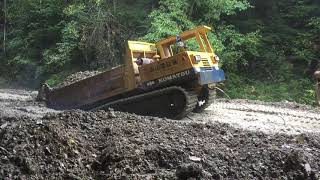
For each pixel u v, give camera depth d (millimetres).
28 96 14773
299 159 5297
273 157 5473
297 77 17578
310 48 18359
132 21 19438
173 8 17266
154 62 10133
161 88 10164
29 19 22375
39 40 21688
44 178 4922
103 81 10922
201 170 4906
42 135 5664
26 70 21750
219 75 10375
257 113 10680
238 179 4969
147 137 6164
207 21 18047
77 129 6305
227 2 17531
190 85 9938
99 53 18969
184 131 6746
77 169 5168
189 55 9727
